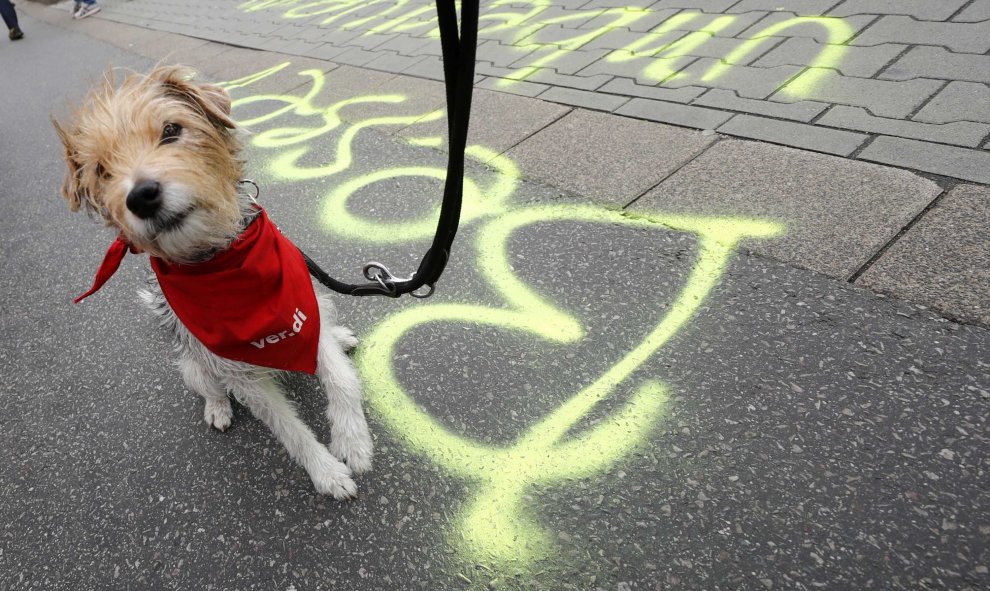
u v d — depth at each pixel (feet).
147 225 1.78
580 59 4.81
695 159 3.37
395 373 2.65
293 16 8.38
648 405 2.27
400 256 3.33
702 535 1.87
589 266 2.92
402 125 4.68
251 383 2.24
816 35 4.10
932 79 3.34
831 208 2.80
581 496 2.05
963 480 1.82
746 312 2.49
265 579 2.05
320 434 2.54
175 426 2.70
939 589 1.62
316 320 2.23
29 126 6.77
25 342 3.44
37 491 2.55
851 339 2.27
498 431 2.32
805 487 1.91
